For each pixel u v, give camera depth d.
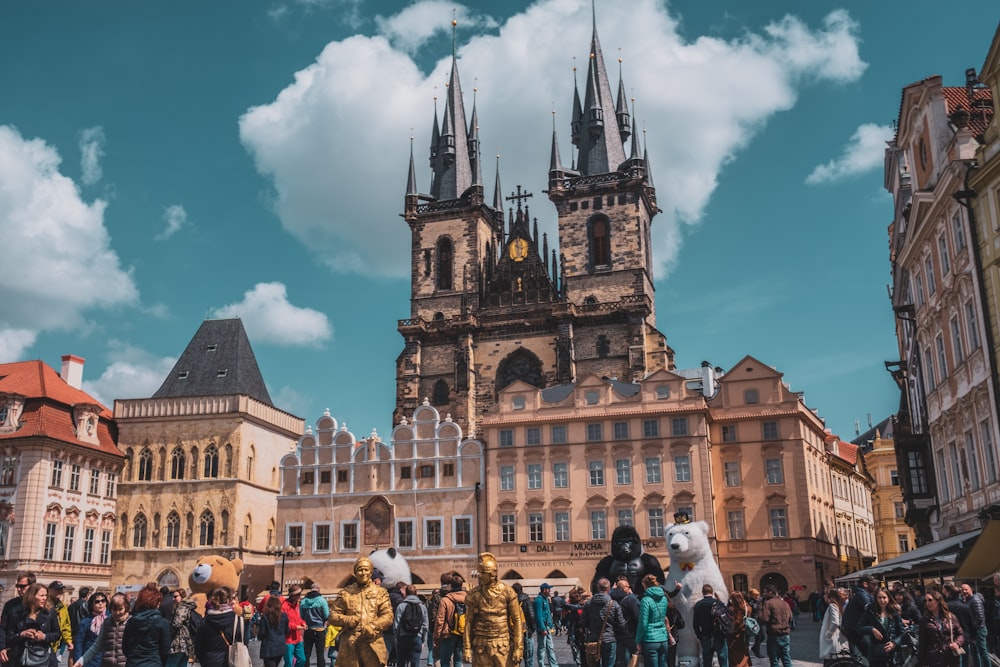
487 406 110.62
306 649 26.72
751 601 36.56
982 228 41.19
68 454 89.06
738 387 89.12
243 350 106.81
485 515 88.19
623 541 29.12
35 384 90.75
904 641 23.34
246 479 97.44
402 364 114.25
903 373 75.81
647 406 87.62
